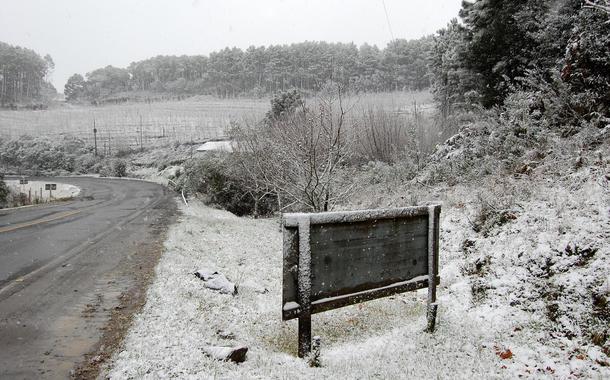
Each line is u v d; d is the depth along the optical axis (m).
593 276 5.45
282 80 116.19
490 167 11.90
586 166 8.39
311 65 95.25
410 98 59.97
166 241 12.20
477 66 23.11
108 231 14.45
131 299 6.83
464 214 10.19
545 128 10.83
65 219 18.09
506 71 19.98
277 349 5.43
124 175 67.12
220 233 14.90
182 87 177.38
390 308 7.15
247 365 4.66
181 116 115.62
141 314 6.05
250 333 5.96
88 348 4.95
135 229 14.95
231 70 153.88
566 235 6.53
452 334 5.72
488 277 6.99
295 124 15.93
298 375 4.41
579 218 6.77
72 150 82.44
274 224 19.50
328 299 4.99
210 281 7.84
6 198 27.92
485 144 13.37
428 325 5.95
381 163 20.97
